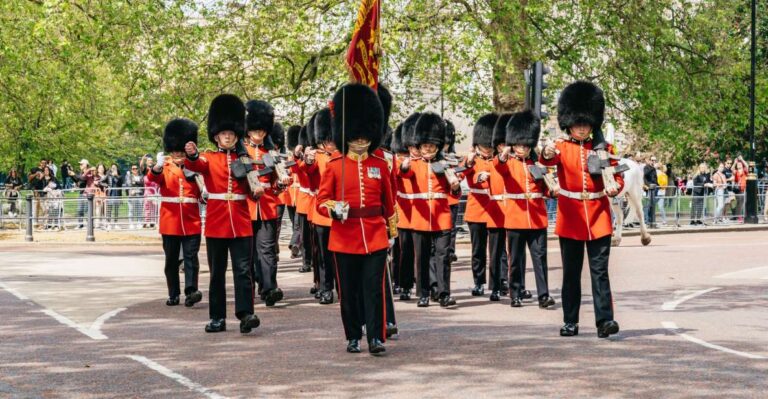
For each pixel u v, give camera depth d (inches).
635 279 699.4
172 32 1173.7
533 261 559.2
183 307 557.3
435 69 1205.1
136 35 1174.3
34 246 1056.2
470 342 437.1
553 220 1261.1
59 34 1224.8
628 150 1594.5
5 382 353.7
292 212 802.2
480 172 560.4
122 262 837.2
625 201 1263.5
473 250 609.3
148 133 1219.9
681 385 348.5
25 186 1328.7
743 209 1381.6
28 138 1611.7
